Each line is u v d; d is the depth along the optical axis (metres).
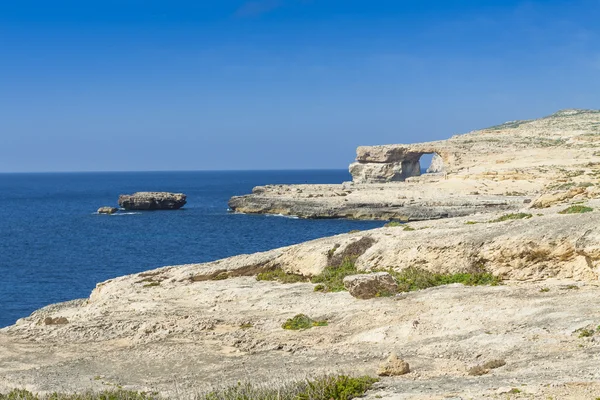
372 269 40.56
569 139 177.38
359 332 27.59
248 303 36.59
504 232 36.91
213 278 46.06
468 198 125.38
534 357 19.36
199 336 30.25
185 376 23.91
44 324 35.78
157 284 45.62
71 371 26.16
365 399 16.47
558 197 48.62
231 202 157.00
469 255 36.75
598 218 34.31
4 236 113.50
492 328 24.02
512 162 156.38
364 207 129.50
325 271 42.06
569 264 32.59
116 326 33.22
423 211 120.25
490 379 17.25
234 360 25.78
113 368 26.27
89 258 86.06
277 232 110.56
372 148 199.75
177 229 120.00
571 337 20.94
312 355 24.95
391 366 19.73
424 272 37.34
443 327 25.78
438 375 18.97
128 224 132.00
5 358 29.16
